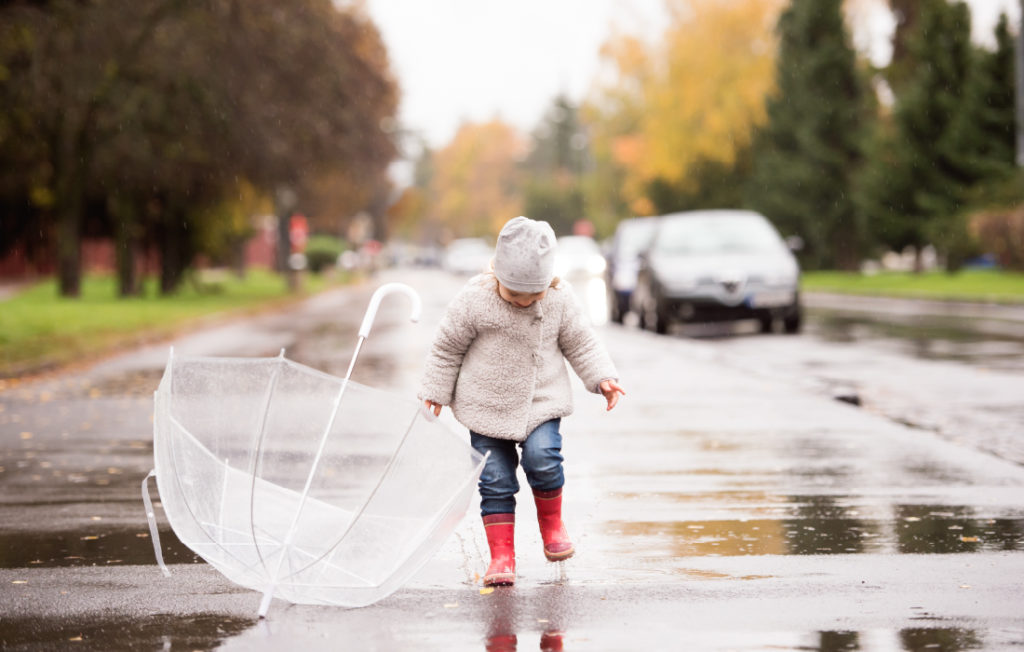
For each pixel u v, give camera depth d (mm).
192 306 43344
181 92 41062
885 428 13914
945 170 57719
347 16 54031
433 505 6773
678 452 12383
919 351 23391
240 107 41844
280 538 6668
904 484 10562
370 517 6695
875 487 10445
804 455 12125
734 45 71500
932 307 38344
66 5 30547
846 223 67375
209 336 31297
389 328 34000
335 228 109625
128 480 11242
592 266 60719
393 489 6727
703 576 7535
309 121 45281
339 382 7133
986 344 24469
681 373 20219
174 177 44906
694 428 14047
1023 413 15023
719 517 9312
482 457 6887
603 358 7648
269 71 42781
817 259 68812
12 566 7961
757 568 7719
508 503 7566
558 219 156500
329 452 7035
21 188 46156
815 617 6594
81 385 19859
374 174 62656
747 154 73125
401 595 7168
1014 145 56844
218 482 6773
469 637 6301
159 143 42969
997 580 7348
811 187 67375
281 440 7070
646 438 13320
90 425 15000
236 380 7000
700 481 10805
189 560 8117
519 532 8875
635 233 35906
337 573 6668
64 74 31750
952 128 57094
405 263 189000
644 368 21094
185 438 6758
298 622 6629
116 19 32781
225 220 53969
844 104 67125
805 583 7328
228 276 87938
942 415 14984
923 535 8602
